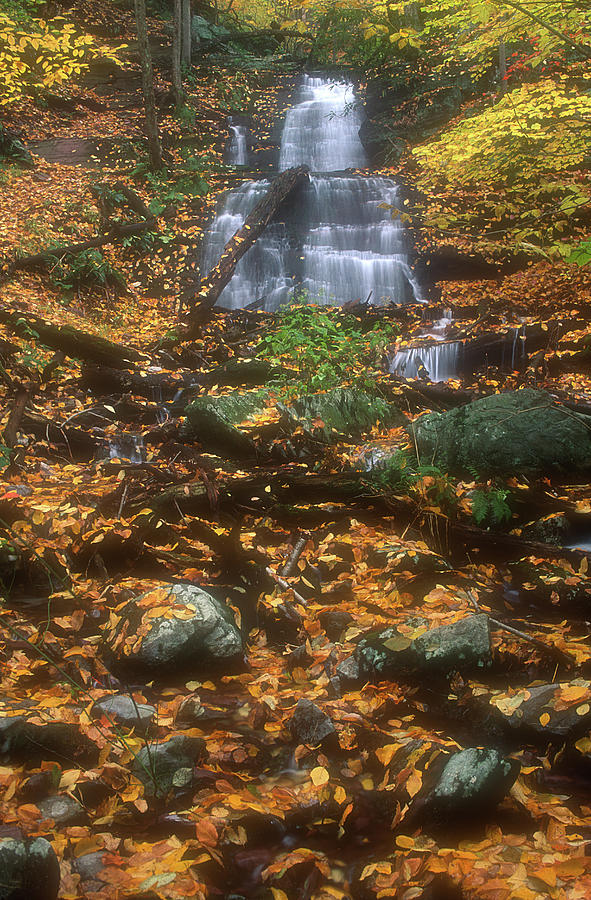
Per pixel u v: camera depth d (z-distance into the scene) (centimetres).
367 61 1847
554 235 1162
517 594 364
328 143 1844
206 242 1312
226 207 1409
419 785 210
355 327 986
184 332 920
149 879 180
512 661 291
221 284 1114
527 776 228
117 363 781
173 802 217
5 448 486
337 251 1294
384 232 1310
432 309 1068
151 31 2391
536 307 1020
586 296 1014
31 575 351
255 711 257
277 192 1302
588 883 177
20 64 884
